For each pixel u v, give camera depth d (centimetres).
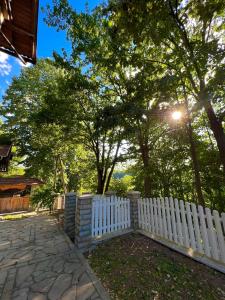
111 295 249
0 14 269
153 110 669
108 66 706
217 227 324
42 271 314
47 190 1142
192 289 258
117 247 405
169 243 400
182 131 828
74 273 305
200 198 714
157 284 271
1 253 394
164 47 684
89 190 1571
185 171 934
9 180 1205
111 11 527
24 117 1577
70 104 874
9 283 278
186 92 676
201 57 445
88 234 418
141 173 951
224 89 440
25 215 946
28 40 335
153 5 466
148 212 489
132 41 621
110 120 608
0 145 1399
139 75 646
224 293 248
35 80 1562
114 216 495
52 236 514
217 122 578
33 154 1630
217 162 811
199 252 350
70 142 1081
